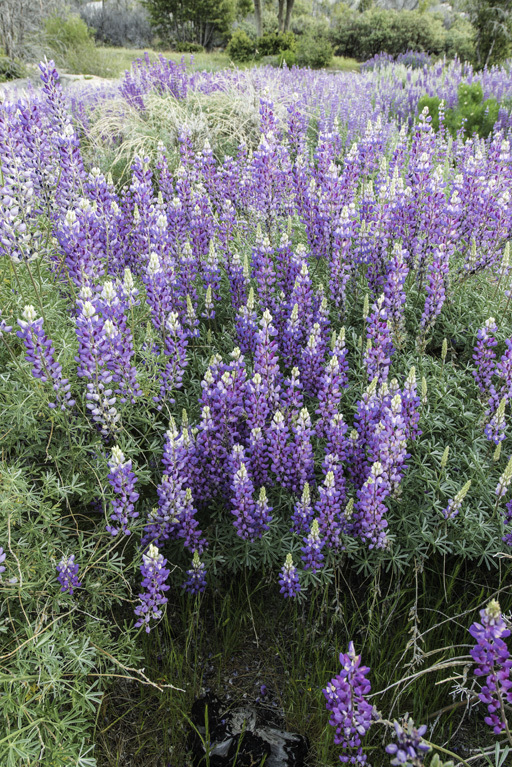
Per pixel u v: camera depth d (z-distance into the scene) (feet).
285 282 13.00
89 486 9.23
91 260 10.40
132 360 10.69
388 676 8.91
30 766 6.71
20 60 69.31
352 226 13.34
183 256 12.86
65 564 8.02
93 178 12.23
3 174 9.82
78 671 7.59
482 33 88.63
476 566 10.28
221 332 13.48
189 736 8.54
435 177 12.77
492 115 35.40
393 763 5.06
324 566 9.25
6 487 7.73
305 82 44.32
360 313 13.29
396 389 9.84
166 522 9.05
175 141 27.25
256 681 9.39
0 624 7.54
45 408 8.84
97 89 38.83
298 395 10.13
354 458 10.00
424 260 13.34
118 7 130.21
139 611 8.28
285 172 15.37
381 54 101.45
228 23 124.98
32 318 8.07
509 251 12.94
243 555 9.80
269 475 10.39
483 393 11.22
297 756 8.18
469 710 8.76
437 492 10.28
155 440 10.30
